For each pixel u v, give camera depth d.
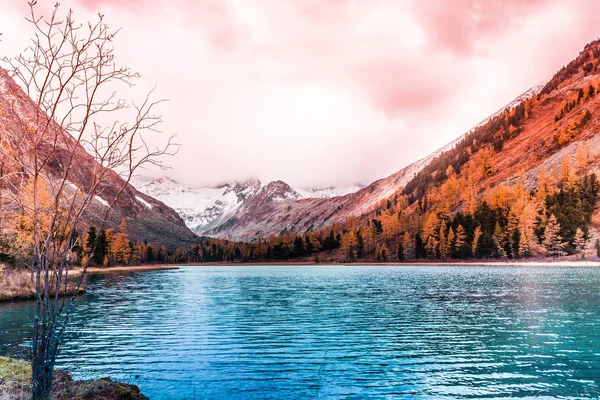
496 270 112.56
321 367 17.94
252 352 20.58
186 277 101.31
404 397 14.27
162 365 18.05
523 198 169.25
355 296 49.66
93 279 81.56
